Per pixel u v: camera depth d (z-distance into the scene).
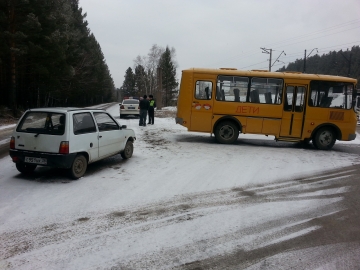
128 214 5.05
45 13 22.30
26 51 20.64
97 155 7.54
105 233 4.35
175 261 3.66
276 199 5.98
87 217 4.88
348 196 6.26
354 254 3.91
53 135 6.48
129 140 9.23
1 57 21.84
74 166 6.73
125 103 23.11
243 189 6.56
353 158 10.33
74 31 34.59
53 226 4.52
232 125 12.34
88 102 67.19
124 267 3.52
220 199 5.89
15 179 6.79
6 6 20.25
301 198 6.08
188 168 8.19
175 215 5.05
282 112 12.00
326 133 12.09
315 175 7.90
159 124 18.97
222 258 3.76
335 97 11.98
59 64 25.31
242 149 11.35
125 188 6.36
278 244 4.14
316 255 3.87
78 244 4.02
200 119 12.37
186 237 4.29
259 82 12.03
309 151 11.58
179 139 13.36
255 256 3.82
